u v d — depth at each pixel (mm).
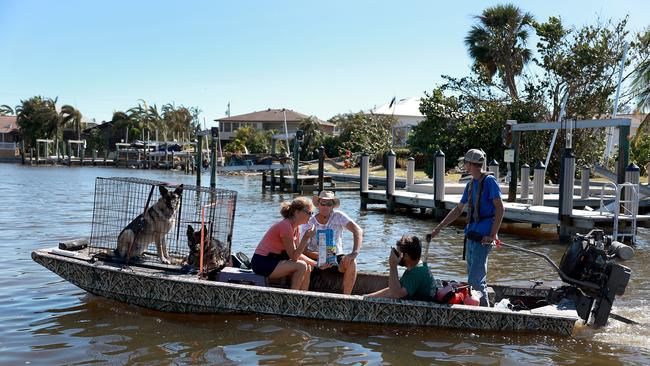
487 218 6516
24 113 84812
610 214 13516
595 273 6492
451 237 13711
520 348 5871
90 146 88938
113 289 6922
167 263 7328
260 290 6438
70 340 5879
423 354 5648
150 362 5312
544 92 30344
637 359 5613
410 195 19609
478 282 6594
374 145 47312
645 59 28453
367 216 19016
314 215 7609
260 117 81750
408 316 6277
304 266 6996
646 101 23672
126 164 72000
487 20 35812
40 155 85875
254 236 13438
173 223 7539
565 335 6234
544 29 30188
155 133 88562
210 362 5332
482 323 6242
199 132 31859
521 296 7113
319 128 63594
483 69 32562
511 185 18156
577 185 23922
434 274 9484
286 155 32688
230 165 31734
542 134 29172
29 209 18391
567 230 13727
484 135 29422
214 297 6562
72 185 32406
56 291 7715
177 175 52875
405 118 56281
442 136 31156
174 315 6719
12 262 9523
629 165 14031
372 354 5621
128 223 7781
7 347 5664
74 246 7699
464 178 22078
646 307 7473
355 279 7352
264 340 5934
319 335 6105
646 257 11617
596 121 15594
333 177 37312
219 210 7477
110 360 5355
